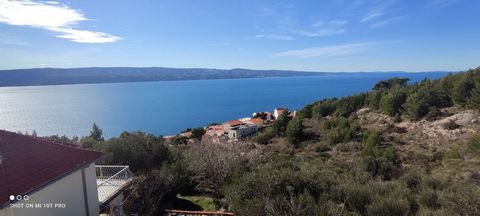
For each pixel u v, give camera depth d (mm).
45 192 9148
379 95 53719
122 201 13617
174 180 16547
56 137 25125
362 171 17078
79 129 98812
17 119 119125
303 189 11078
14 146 9930
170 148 25734
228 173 15266
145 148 21000
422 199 10219
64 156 10539
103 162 18609
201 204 15523
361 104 57156
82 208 10758
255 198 9859
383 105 49125
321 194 10734
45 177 9016
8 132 10812
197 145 25391
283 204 9383
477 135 28844
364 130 44344
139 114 140750
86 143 21000
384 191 11164
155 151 21391
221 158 16344
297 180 11344
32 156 9781
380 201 9539
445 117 40500
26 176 8664
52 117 125938
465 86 41531
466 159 26422
